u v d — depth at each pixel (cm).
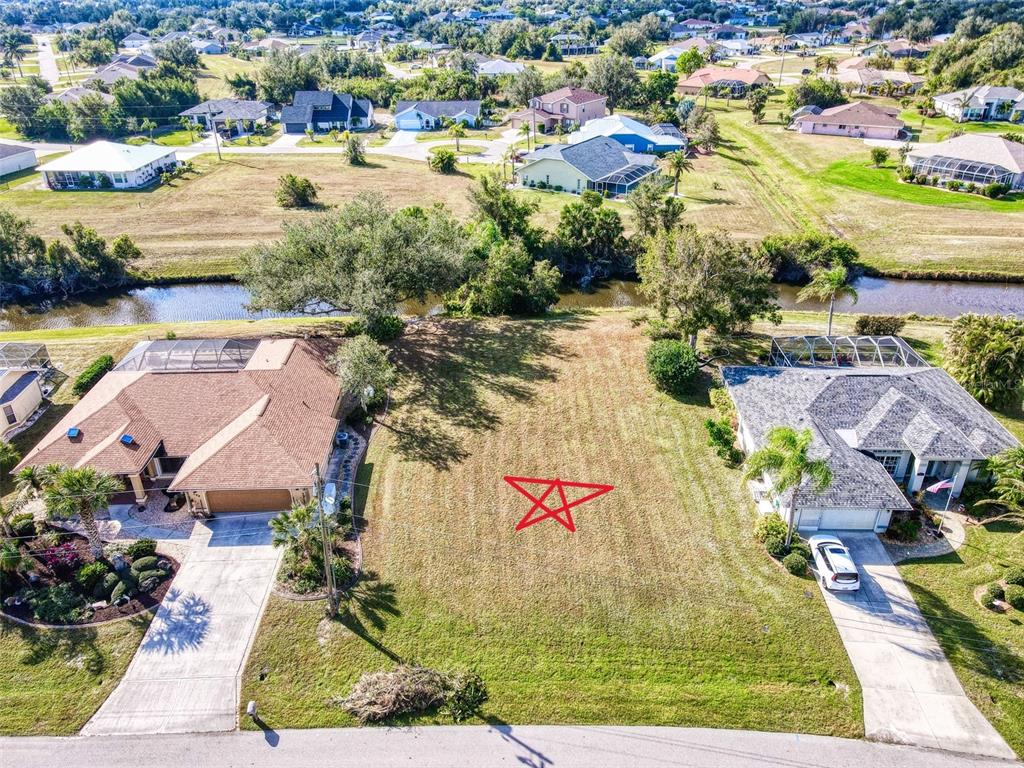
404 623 2789
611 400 4316
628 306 6128
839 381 3831
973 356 4191
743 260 4431
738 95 14388
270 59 14812
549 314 5744
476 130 12412
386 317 5025
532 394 4397
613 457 3788
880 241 7044
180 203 8456
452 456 3800
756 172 9550
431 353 4912
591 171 8638
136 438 3484
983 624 2759
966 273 6438
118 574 3002
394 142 11619
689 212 7888
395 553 3136
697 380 4481
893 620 2781
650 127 11100
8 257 6319
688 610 2841
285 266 4731
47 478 3016
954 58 13788
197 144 11450
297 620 2794
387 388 4416
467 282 5703
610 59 13512
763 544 3169
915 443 3431
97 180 9031
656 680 2570
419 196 8625
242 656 2650
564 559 3102
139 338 5116
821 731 2388
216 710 2455
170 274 6725
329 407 3938
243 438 3422
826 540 3047
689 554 3125
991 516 3309
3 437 3909
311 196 8381
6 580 2948
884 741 2353
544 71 16962
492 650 2686
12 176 9631
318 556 2997
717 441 3791
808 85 11962
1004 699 2481
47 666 2619
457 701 2478
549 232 6919
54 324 5909
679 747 2342
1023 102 11469
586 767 2273
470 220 6838
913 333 5119
